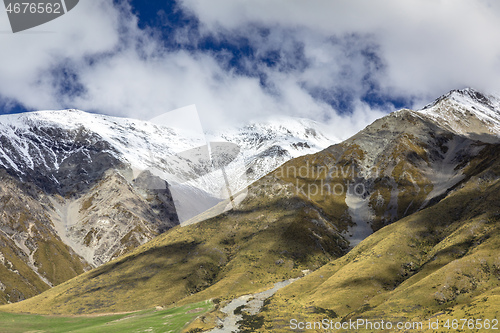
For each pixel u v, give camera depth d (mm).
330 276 144125
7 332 122188
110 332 102312
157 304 152125
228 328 80438
